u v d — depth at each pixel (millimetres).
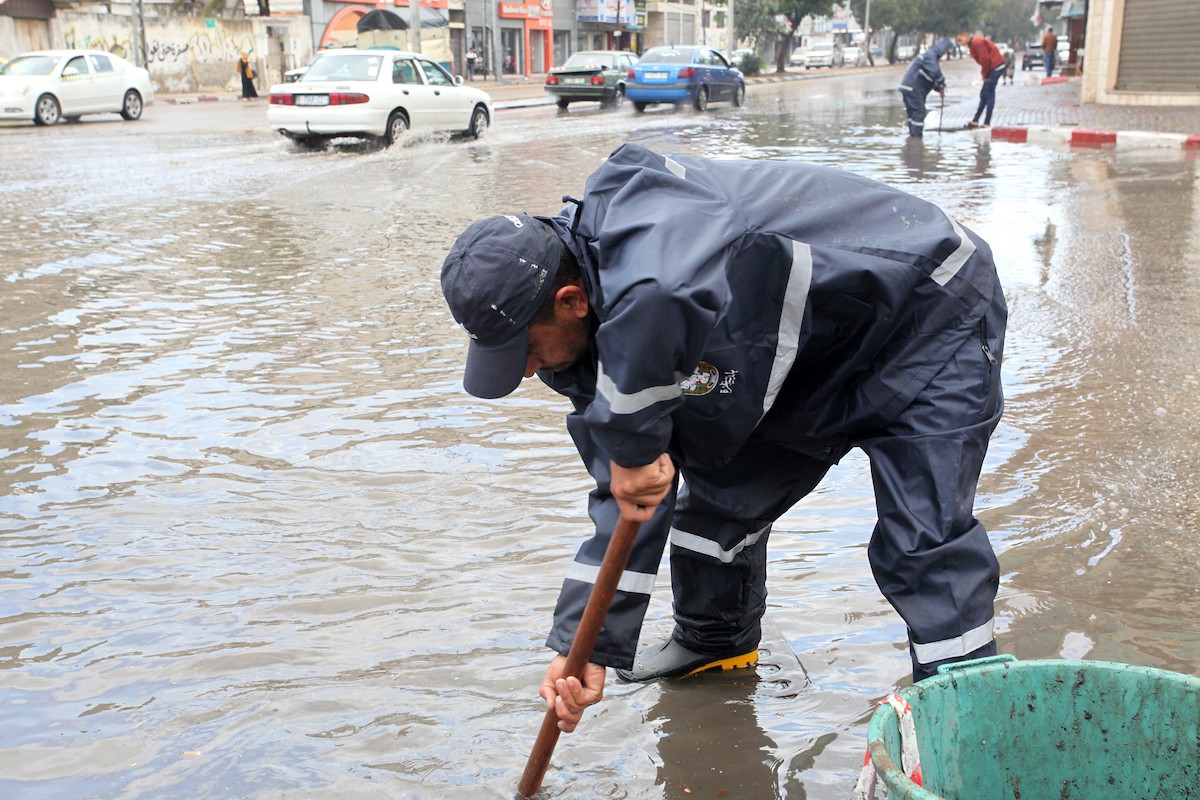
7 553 3195
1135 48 21906
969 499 2051
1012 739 1872
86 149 14688
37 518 3430
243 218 9047
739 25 49094
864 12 69500
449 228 8492
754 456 2363
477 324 1827
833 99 27844
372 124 14406
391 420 4328
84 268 7070
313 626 2807
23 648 2701
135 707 2461
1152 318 5691
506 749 2305
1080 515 3422
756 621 2633
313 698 2486
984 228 8297
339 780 2201
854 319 2053
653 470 1834
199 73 33094
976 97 26156
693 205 1862
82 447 4020
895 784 1527
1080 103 22891
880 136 16625
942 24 77562
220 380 4801
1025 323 5668
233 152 14367
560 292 1860
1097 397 4508
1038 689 1850
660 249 1733
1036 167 12367
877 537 2111
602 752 2314
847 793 2174
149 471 3805
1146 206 9312
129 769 2240
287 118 14391
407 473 3799
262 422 4285
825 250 1979
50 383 4742
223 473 3787
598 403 1756
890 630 2820
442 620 2832
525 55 46594
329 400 4551
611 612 2078
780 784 2205
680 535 2492
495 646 2711
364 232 8359
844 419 2170
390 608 2896
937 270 2059
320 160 13328
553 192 10266
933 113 21234
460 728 2377
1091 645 2686
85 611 2879
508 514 3477
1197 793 1786
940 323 2070
